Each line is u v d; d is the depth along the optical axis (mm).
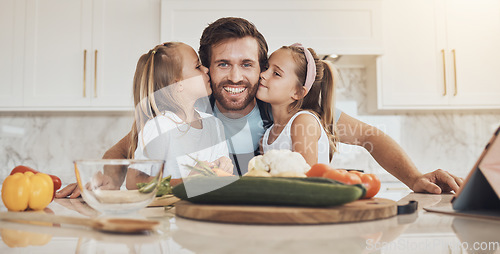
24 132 2547
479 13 2297
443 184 1165
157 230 471
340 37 2205
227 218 528
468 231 470
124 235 448
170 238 423
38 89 2215
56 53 2221
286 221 517
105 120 2562
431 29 2281
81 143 2555
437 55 2277
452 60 2279
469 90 2279
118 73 2221
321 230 471
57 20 2232
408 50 2271
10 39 2225
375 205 585
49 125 2557
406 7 2277
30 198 703
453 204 599
